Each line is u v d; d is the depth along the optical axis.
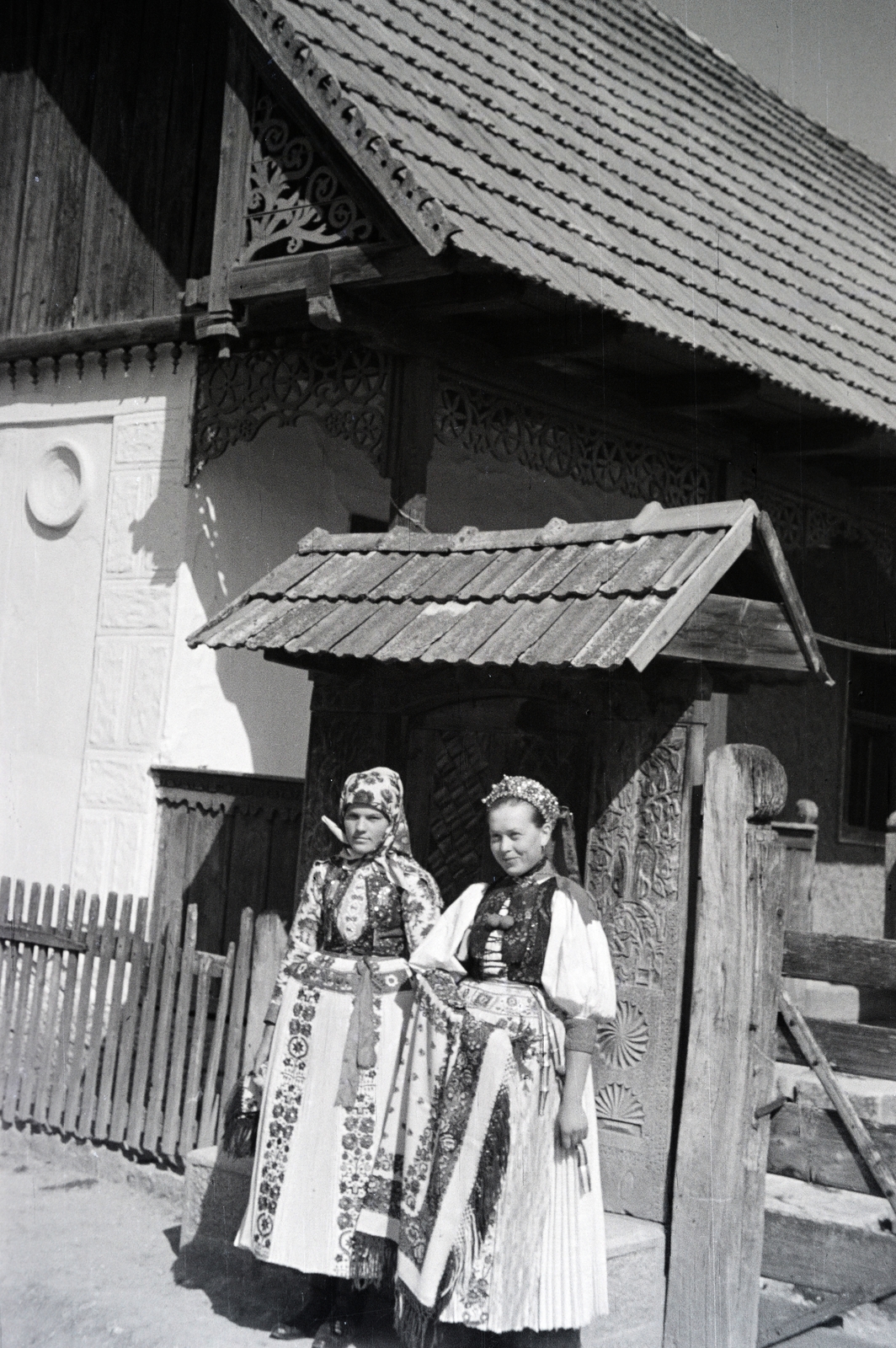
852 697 11.34
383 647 5.10
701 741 4.95
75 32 8.84
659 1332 4.69
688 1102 4.74
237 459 8.20
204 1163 5.27
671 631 4.65
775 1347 4.77
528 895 4.38
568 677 5.16
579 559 5.22
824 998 7.89
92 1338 4.54
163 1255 5.36
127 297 8.34
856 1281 4.69
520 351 7.10
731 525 4.97
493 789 4.48
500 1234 4.11
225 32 8.16
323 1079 4.55
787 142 12.44
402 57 7.60
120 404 8.34
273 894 7.22
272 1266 5.04
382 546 5.88
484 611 5.15
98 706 8.14
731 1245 4.64
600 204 7.82
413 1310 4.20
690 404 7.71
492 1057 4.18
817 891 10.91
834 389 7.96
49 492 8.59
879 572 11.23
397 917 4.63
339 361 7.18
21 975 6.80
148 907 7.47
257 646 5.39
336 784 5.71
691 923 4.90
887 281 11.03
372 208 6.31
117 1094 6.33
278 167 6.80
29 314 8.77
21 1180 6.24
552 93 9.16
